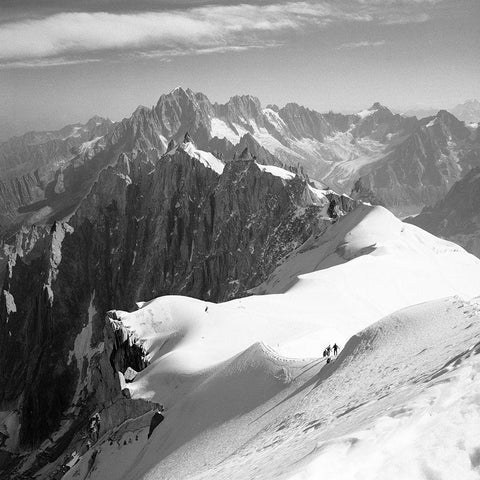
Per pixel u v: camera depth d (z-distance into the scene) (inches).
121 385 4163.4
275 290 6983.3
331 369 2060.8
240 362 3002.0
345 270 5393.7
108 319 5167.3
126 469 3127.5
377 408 957.2
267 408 2359.7
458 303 1916.8
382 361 1660.9
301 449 921.5
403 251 6294.3
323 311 4468.5
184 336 4303.6
